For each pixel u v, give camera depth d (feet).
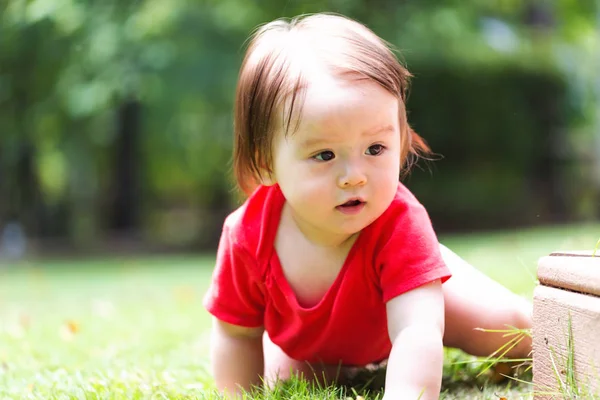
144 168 56.54
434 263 6.53
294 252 6.91
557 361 6.07
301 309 6.91
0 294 23.27
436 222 43.32
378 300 6.91
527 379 7.73
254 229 7.07
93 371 8.75
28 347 11.04
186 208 68.23
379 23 40.73
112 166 51.52
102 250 45.27
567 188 48.37
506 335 7.28
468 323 7.63
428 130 42.14
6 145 48.01
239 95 6.89
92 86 39.01
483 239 31.99
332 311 6.89
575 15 52.54
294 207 6.47
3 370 9.52
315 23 6.88
